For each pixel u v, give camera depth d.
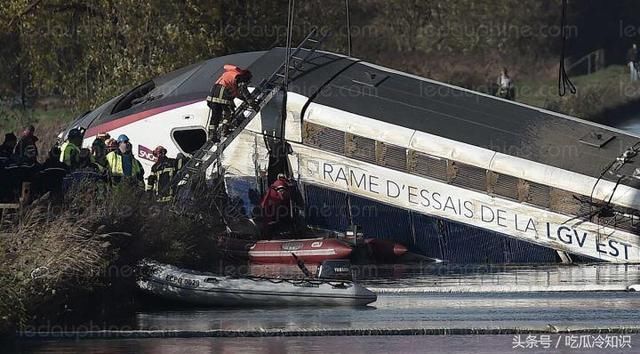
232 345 52.09
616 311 60.88
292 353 50.12
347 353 50.16
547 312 60.69
